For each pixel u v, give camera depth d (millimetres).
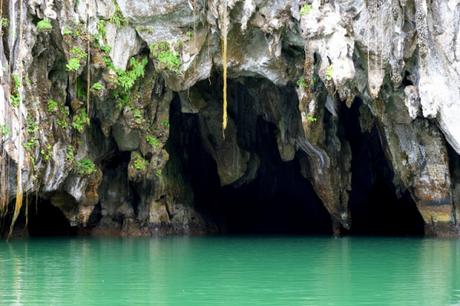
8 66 21875
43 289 12070
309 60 22062
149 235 27062
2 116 21719
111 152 26297
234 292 11750
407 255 18062
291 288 12211
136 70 23625
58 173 23688
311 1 21734
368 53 21859
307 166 27516
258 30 22922
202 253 18781
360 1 21594
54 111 23156
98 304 10609
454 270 14805
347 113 29062
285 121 26422
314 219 33156
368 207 31500
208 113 27391
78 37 22406
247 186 31578
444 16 21781
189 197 28562
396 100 23500
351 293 11703
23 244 22219
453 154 24609
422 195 24844
